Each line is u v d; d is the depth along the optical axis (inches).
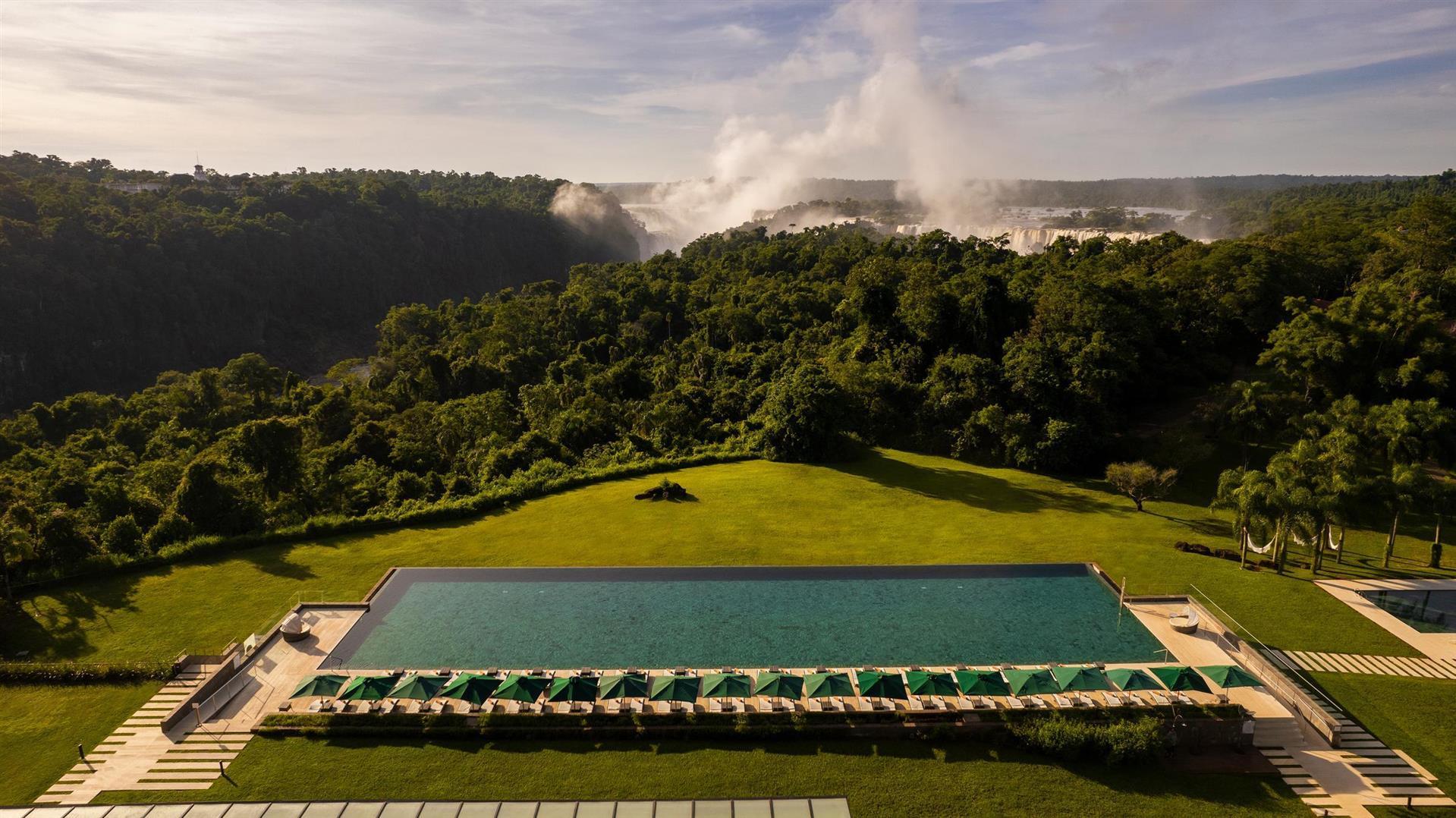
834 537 2062.0
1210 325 3070.9
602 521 2209.6
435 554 1980.8
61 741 1226.0
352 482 2657.5
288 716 1250.6
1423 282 2709.2
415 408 3663.9
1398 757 1195.3
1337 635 1541.6
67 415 4244.6
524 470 2723.9
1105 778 1140.5
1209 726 1208.2
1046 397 2746.1
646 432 3223.4
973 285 3324.3
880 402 3051.2
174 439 3742.6
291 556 1984.5
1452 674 1413.6
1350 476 1813.5
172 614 1665.8
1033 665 1403.8
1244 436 2324.1
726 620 1592.0
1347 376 2488.9
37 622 1630.2
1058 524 2160.4
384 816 1013.2
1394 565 1879.9
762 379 3823.8
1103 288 3038.9
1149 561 1892.2
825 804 1054.4
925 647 1480.1
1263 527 1779.0
